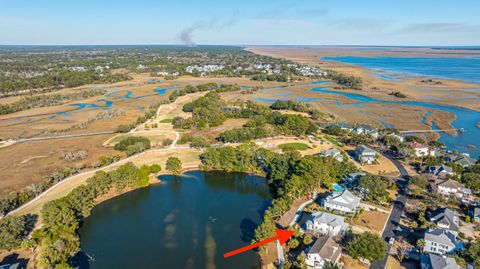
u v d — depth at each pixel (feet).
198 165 502.38
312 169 399.65
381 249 269.03
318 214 326.65
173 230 338.34
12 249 295.07
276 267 274.16
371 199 379.96
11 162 511.40
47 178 431.84
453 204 362.33
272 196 416.87
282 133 635.25
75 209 352.49
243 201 402.11
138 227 343.67
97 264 285.23
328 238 286.05
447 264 249.96
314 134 636.48
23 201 381.19
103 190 408.87
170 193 421.59
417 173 456.86
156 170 469.98
